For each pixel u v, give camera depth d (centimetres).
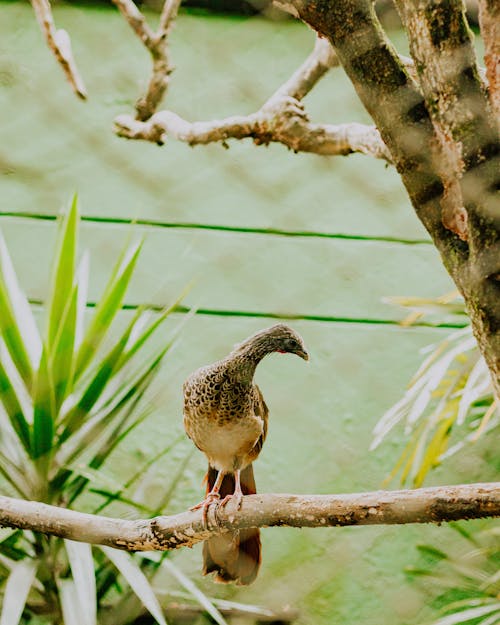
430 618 643
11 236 689
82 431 533
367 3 287
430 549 607
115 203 700
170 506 667
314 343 723
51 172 659
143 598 473
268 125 495
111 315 525
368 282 737
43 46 640
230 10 700
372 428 709
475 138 278
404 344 732
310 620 598
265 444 693
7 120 623
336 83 731
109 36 674
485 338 294
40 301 693
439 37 277
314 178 732
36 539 512
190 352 707
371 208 737
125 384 550
